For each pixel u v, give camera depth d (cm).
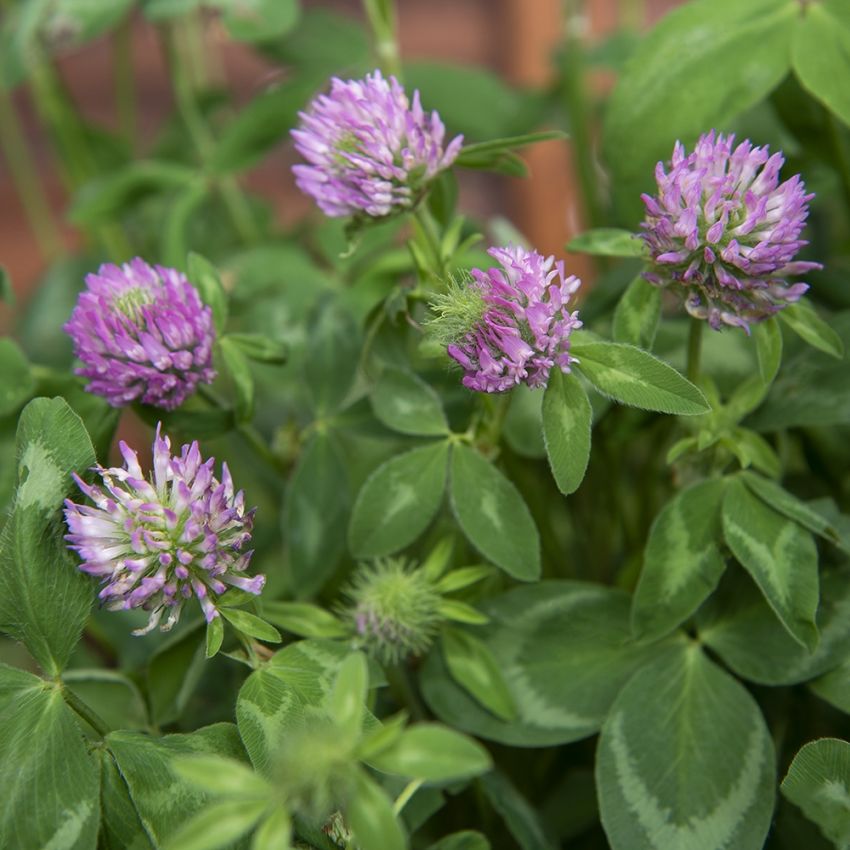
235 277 47
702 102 39
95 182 51
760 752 35
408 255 45
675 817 34
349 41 53
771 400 38
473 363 34
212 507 32
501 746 39
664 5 68
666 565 36
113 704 40
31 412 34
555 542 40
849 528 36
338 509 39
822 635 35
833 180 43
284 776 30
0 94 64
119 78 58
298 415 42
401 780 36
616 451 41
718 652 36
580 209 53
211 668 39
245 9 47
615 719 35
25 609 34
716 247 33
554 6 68
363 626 36
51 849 32
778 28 39
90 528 32
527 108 55
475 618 36
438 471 37
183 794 33
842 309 41
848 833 33
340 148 36
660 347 39
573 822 38
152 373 35
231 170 49
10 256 75
